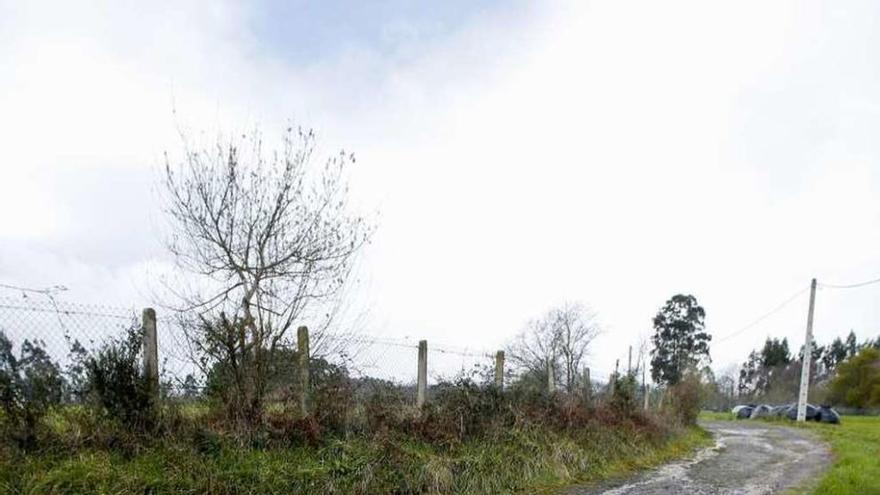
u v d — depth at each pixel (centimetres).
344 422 865
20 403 629
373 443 835
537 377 1486
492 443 991
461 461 897
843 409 5959
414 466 841
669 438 1692
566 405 1277
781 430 2577
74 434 649
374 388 970
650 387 2461
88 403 679
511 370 1308
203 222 816
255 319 821
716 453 1585
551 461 1030
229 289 830
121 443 662
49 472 585
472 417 1025
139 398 701
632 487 1010
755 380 8944
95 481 595
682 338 6047
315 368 884
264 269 837
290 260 852
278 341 838
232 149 831
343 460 786
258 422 781
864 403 5962
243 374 796
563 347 2544
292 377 858
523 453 1008
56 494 567
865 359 6162
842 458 1380
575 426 1227
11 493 551
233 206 828
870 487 918
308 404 865
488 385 1133
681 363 5544
